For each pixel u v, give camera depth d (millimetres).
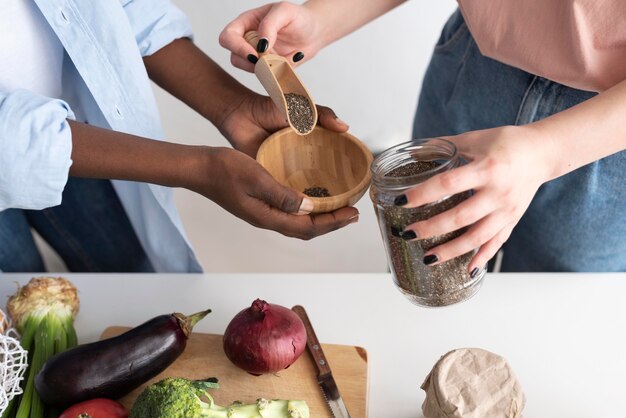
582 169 1054
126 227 1406
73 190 1338
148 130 1111
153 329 937
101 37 1030
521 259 1232
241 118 1086
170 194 1112
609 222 1097
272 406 893
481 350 851
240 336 928
